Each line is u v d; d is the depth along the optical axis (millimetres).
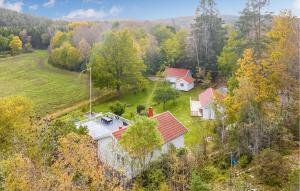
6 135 31188
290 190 24625
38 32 132375
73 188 21781
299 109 35375
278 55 40312
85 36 104500
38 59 111875
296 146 32438
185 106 62469
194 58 79375
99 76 69250
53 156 26422
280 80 38844
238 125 33844
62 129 33594
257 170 28234
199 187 26344
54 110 66500
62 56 98062
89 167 22938
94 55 73062
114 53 70188
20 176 21234
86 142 25828
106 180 24938
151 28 112438
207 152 35219
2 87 82250
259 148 32312
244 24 62875
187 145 41062
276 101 38719
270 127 33500
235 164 31688
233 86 43875
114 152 30688
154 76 83625
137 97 70688
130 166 30578
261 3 59062
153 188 29062
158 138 31094
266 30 57656
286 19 42031
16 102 33906
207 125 40500
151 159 33062
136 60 71688
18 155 22859
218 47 78750
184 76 74125
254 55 48500
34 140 28922
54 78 89375
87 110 64375
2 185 21797
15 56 116312
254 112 34219
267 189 27000
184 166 30812
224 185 28406
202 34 79500
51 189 21641
